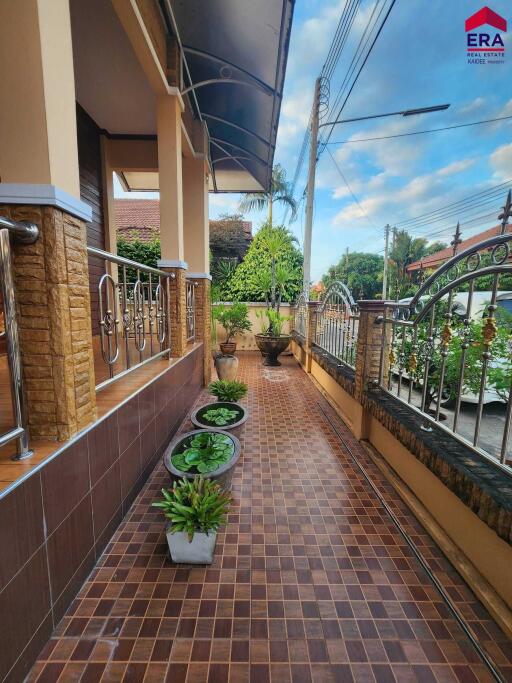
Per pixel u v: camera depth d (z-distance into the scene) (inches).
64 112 49.1
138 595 52.9
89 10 94.8
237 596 53.1
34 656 42.1
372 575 57.8
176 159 118.4
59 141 47.8
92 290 158.1
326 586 55.5
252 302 326.3
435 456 65.4
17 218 46.3
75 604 51.0
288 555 62.2
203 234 174.7
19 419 44.2
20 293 47.6
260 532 68.5
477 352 94.6
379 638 47.0
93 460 57.8
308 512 75.4
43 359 48.9
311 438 117.3
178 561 59.3
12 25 43.2
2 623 36.7
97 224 163.5
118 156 172.7
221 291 343.6
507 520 47.1
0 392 75.0
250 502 79.0
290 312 314.3
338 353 156.4
